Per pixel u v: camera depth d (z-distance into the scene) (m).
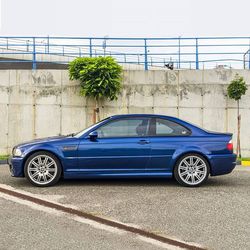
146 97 15.55
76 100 15.45
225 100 15.48
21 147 8.81
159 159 8.77
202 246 5.10
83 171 8.73
